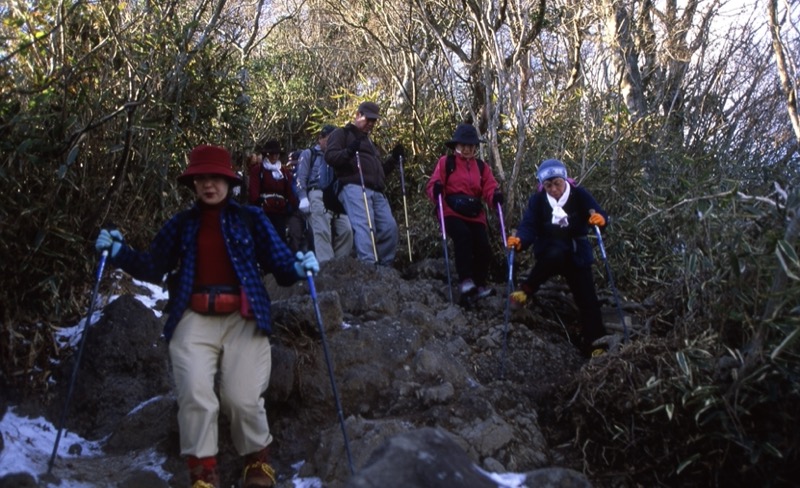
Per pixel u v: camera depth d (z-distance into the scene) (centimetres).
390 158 878
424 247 912
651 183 738
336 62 1622
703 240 493
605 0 924
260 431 422
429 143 1051
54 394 526
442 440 322
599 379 498
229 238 433
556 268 625
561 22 985
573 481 404
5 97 510
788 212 438
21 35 557
